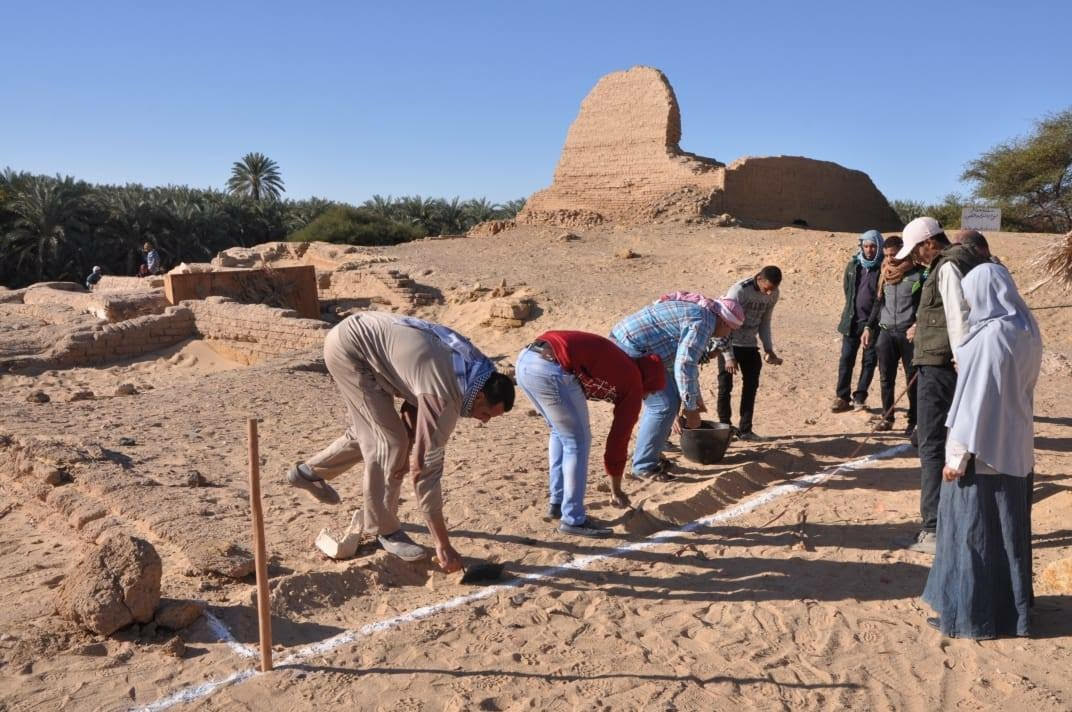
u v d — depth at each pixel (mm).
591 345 5672
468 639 4414
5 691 3807
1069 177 39656
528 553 5562
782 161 38875
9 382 16766
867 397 10477
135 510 6105
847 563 5461
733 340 8391
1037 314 17297
